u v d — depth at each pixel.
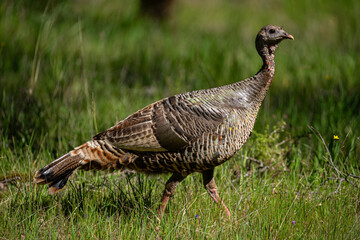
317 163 18.34
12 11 31.75
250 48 34.72
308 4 49.19
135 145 14.45
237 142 14.79
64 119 21.03
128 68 29.91
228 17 49.09
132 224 14.54
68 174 14.41
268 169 18.33
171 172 15.29
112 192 15.97
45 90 23.80
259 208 15.34
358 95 23.25
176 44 36.06
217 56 31.19
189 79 28.11
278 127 20.73
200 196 16.33
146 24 40.84
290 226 14.65
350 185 16.77
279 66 29.64
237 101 14.84
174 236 13.79
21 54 26.94
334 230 14.02
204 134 14.41
